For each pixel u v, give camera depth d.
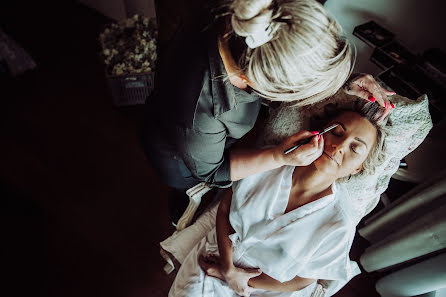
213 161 0.99
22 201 1.85
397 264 1.51
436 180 1.24
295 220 1.07
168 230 1.81
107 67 1.99
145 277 1.69
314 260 1.08
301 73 0.59
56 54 2.39
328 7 1.63
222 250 1.18
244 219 1.12
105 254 1.74
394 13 1.42
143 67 1.95
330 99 1.02
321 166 0.99
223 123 0.90
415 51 1.45
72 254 1.73
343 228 1.02
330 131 0.98
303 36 0.56
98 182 1.93
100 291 1.66
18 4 2.63
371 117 0.94
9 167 1.95
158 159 1.20
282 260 1.09
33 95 2.21
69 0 2.67
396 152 1.08
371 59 1.50
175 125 0.91
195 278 1.22
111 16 2.57
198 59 0.77
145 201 1.89
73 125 2.11
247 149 1.03
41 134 2.07
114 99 2.12
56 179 1.93
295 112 1.11
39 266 1.69
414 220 1.33
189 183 1.30
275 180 1.08
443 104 1.27
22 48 2.27
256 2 0.53
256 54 0.60
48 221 1.80
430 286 1.29
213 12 0.68
